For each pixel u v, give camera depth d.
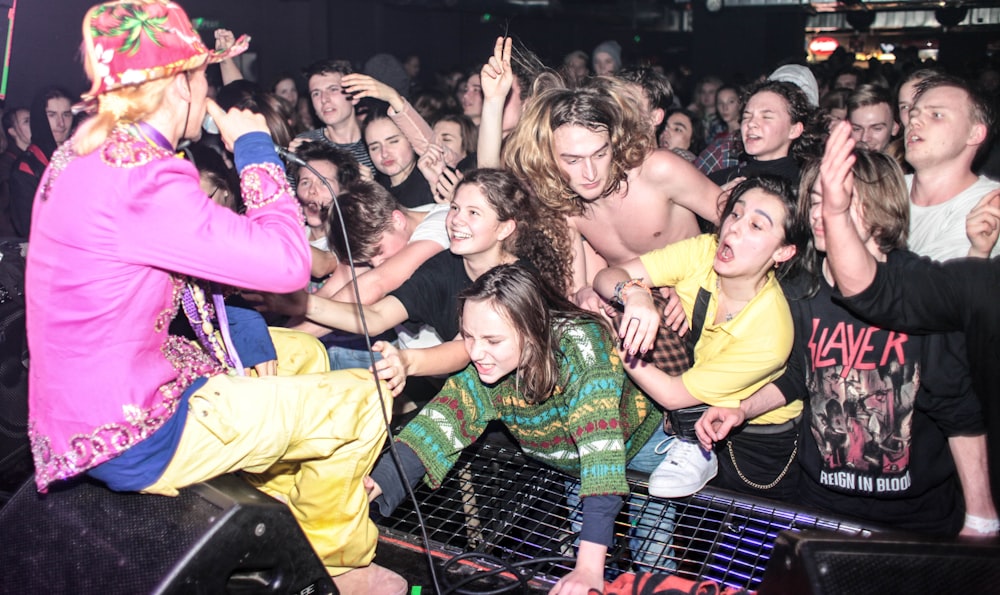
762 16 15.75
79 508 1.82
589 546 1.96
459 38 15.70
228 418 1.75
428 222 2.90
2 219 5.39
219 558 1.65
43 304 1.61
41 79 7.22
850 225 2.02
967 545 1.61
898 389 2.21
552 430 2.23
